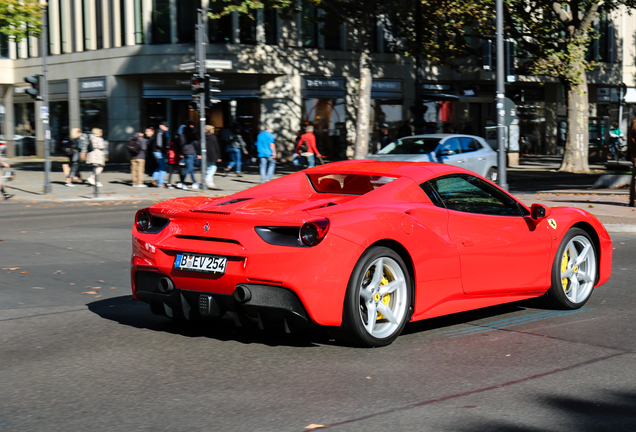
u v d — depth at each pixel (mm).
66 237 11414
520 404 3984
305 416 3793
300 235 4727
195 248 5043
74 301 6879
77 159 21906
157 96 34031
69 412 3875
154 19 32938
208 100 20719
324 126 35625
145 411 3881
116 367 4715
